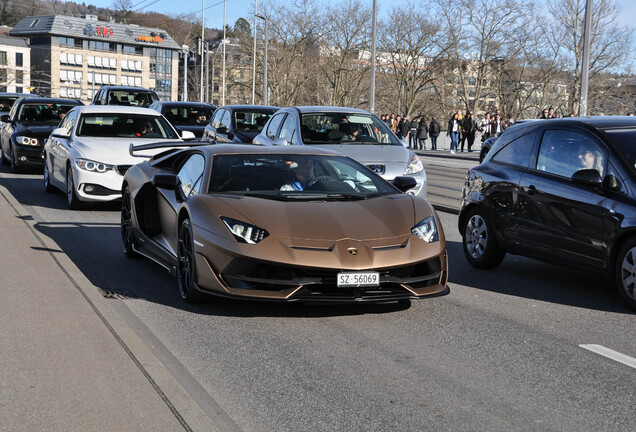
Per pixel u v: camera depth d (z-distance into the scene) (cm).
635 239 598
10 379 381
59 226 984
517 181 730
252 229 550
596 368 457
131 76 14775
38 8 16450
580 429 360
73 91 14300
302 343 498
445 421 366
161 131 1249
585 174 636
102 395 362
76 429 323
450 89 6800
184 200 646
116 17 15675
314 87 7669
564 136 702
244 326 538
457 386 418
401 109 7300
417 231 576
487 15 6134
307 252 535
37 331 462
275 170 647
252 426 356
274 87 7525
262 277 539
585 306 626
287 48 7375
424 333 528
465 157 3000
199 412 344
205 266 560
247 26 7894
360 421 365
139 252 750
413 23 6938
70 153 1148
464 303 626
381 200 615
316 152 692
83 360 411
